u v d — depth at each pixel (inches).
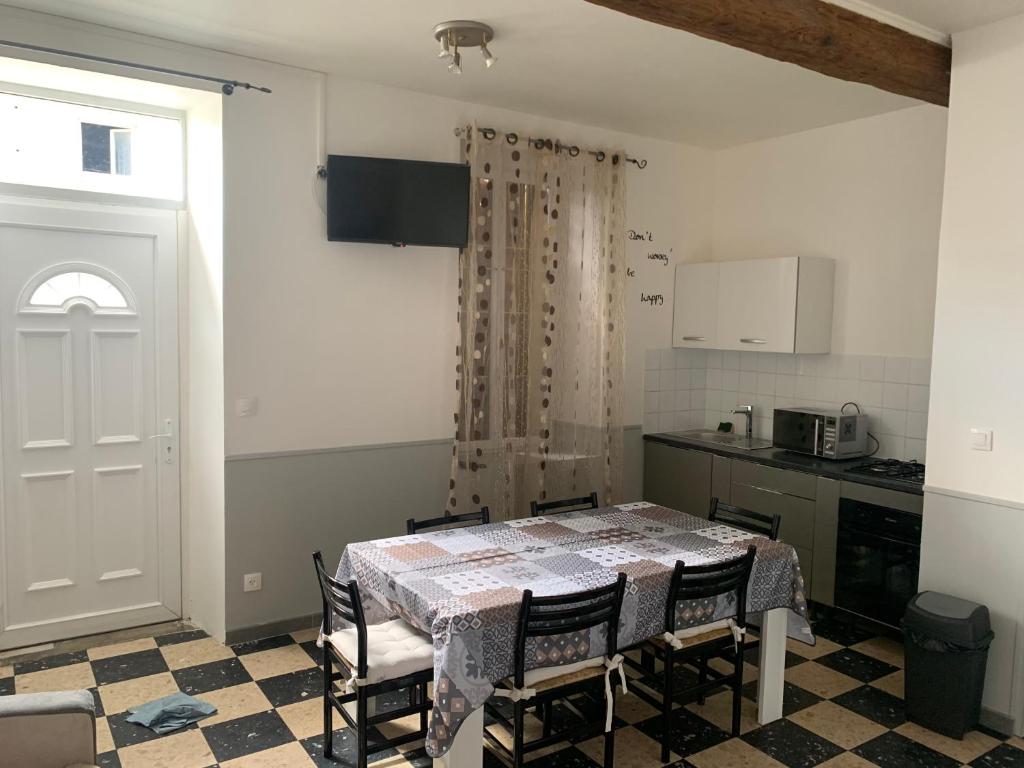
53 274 141.7
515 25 123.6
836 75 122.1
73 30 124.5
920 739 118.2
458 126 166.2
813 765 110.6
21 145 136.9
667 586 108.3
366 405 160.1
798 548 166.9
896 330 169.9
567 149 179.3
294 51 137.4
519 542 121.3
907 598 146.9
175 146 152.1
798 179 189.3
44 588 144.9
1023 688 118.3
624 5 96.7
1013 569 118.6
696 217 209.0
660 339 205.6
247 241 143.6
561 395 182.2
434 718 89.4
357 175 150.3
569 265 181.3
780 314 178.2
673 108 169.3
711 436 203.6
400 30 127.0
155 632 153.1
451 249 168.4
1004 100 117.5
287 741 114.0
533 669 97.5
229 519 145.5
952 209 124.3
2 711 78.4
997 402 119.7
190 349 155.9
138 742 112.5
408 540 121.2
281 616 152.9
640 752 113.2
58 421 144.3
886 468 160.9
